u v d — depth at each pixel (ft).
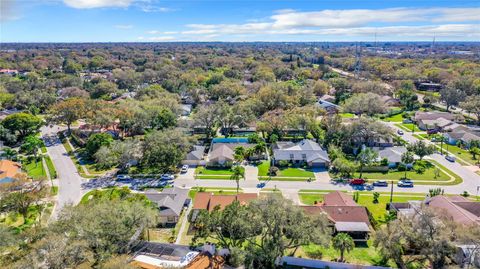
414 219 138.10
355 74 652.48
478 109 350.02
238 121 324.39
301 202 197.06
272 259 134.82
